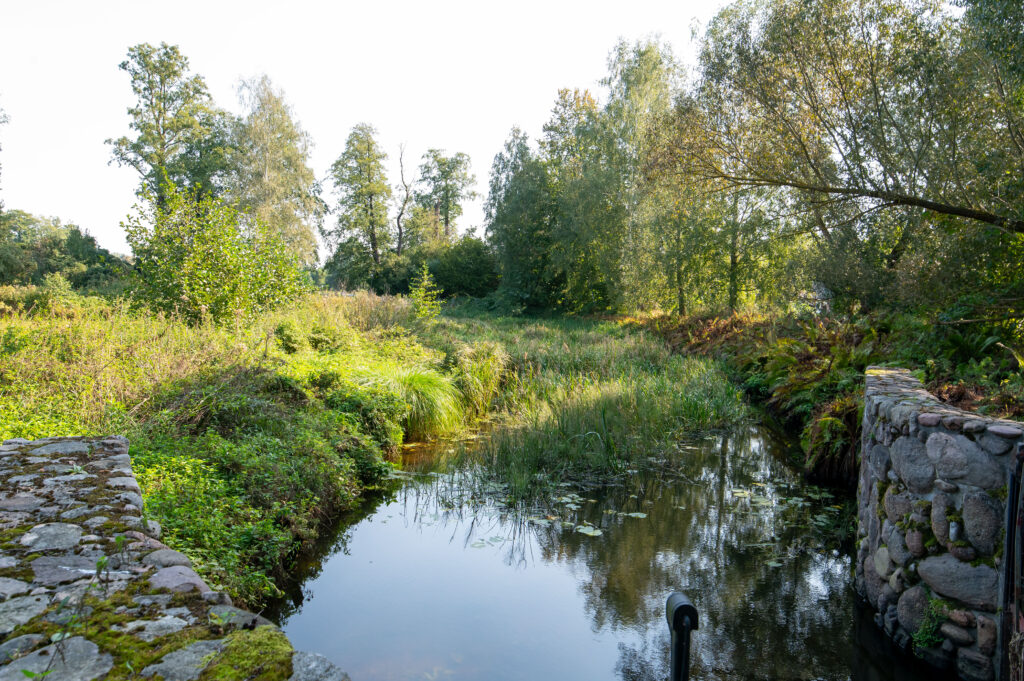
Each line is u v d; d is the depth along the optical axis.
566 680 3.47
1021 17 6.22
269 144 31.03
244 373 7.38
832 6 7.70
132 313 10.25
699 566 4.98
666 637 3.97
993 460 3.17
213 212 11.48
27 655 1.53
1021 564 2.40
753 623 4.12
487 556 5.17
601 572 4.88
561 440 8.03
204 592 1.92
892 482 4.02
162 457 5.09
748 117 8.86
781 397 10.07
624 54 27.17
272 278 12.31
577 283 30.09
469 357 12.32
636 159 23.78
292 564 4.86
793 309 13.56
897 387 4.79
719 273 21.09
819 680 3.49
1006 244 6.76
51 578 1.96
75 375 6.47
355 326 13.60
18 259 26.33
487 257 38.62
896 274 7.70
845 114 7.93
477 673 3.53
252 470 5.45
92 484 2.93
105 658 1.53
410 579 4.74
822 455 7.19
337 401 8.09
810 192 8.43
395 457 8.08
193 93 30.97
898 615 3.72
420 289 16.58
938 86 6.92
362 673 3.52
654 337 18.75
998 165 6.59
